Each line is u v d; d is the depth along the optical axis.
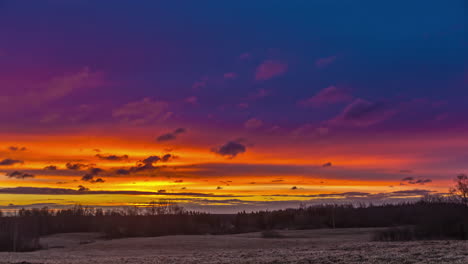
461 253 36.34
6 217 172.88
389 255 38.56
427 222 103.88
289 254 48.09
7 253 88.31
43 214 193.50
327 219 191.88
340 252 46.75
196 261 45.47
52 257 66.94
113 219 185.12
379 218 176.38
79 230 186.50
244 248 83.25
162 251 81.81
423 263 32.34
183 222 179.00
